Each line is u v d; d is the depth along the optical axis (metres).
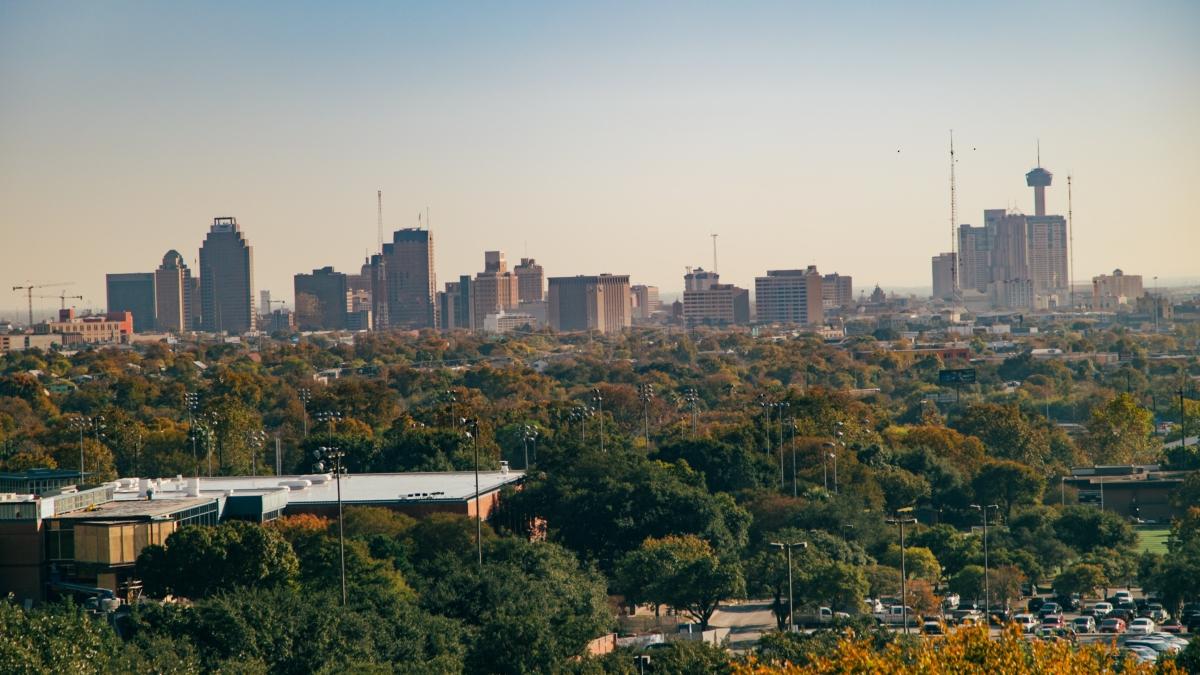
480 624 160.38
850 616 158.75
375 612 152.62
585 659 150.50
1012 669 100.19
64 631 130.25
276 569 170.62
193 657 134.38
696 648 145.50
